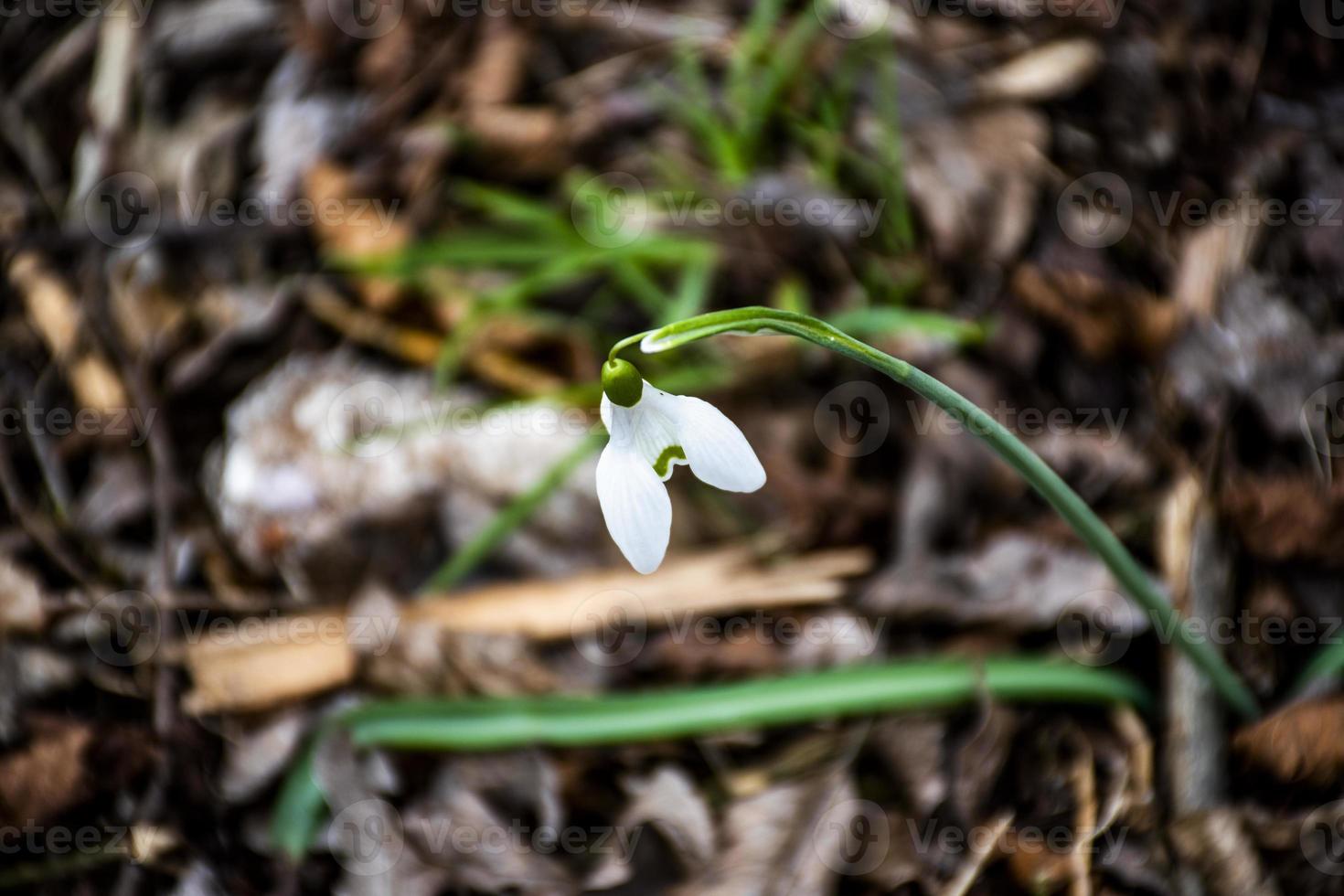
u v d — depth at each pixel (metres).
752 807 0.48
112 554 0.53
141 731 0.50
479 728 0.48
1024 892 0.47
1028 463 0.43
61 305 0.56
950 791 0.48
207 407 0.55
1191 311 0.52
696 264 0.54
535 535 0.52
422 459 0.53
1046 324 0.53
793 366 0.54
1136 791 0.47
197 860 0.49
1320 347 0.52
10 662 0.51
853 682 0.48
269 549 0.52
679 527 0.52
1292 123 0.55
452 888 0.48
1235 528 0.50
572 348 0.55
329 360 0.55
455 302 0.55
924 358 0.53
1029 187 0.55
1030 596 0.50
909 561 0.51
